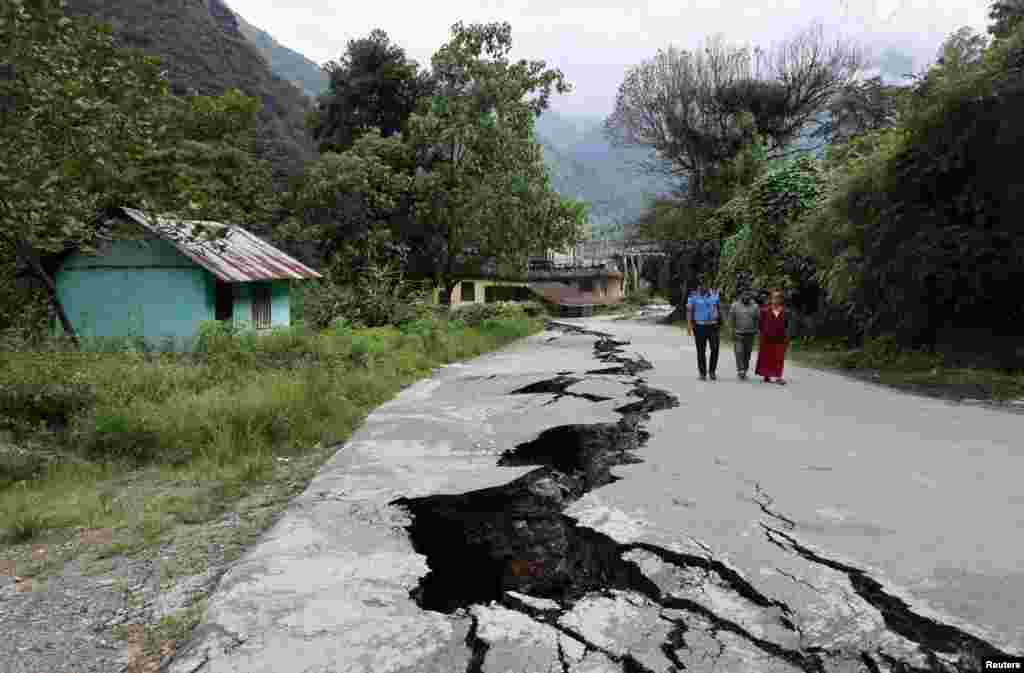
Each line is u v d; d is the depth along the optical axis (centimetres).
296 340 1346
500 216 2489
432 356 1644
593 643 292
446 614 323
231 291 1662
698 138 4056
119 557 427
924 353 1291
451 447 681
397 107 3688
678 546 401
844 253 1453
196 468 652
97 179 1117
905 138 1281
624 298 6731
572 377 1248
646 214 4097
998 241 1155
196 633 306
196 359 1216
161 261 1564
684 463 596
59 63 1009
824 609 318
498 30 2483
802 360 1565
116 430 708
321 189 2661
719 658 278
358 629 304
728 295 2481
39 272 1316
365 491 525
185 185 1231
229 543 444
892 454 623
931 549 387
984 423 775
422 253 2991
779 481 534
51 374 834
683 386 1110
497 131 2414
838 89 3803
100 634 324
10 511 527
